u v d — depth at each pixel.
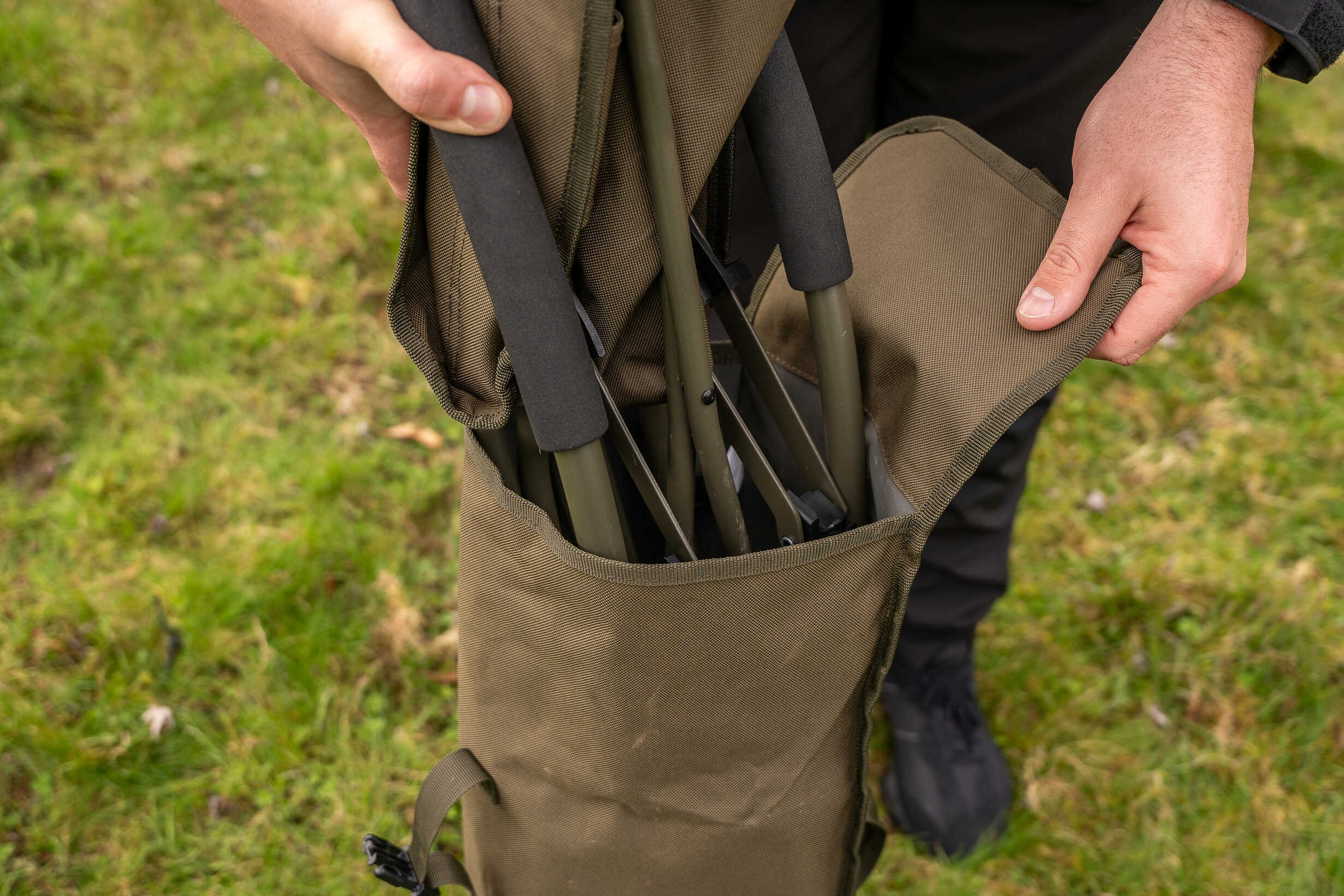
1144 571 1.90
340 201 2.60
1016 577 1.90
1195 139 0.83
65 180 2.60
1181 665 1.75
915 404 0.84
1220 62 0.85
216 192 2.63
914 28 1.19
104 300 2.30
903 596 0.83
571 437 0.73
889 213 0.94
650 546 1.11
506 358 0.75
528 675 0.89
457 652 1.76
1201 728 1.67
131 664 1.71
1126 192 0.84
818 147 0.78
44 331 2.22
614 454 1.01
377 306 2.40
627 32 0.65
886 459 0.87
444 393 0.79
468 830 1.05
